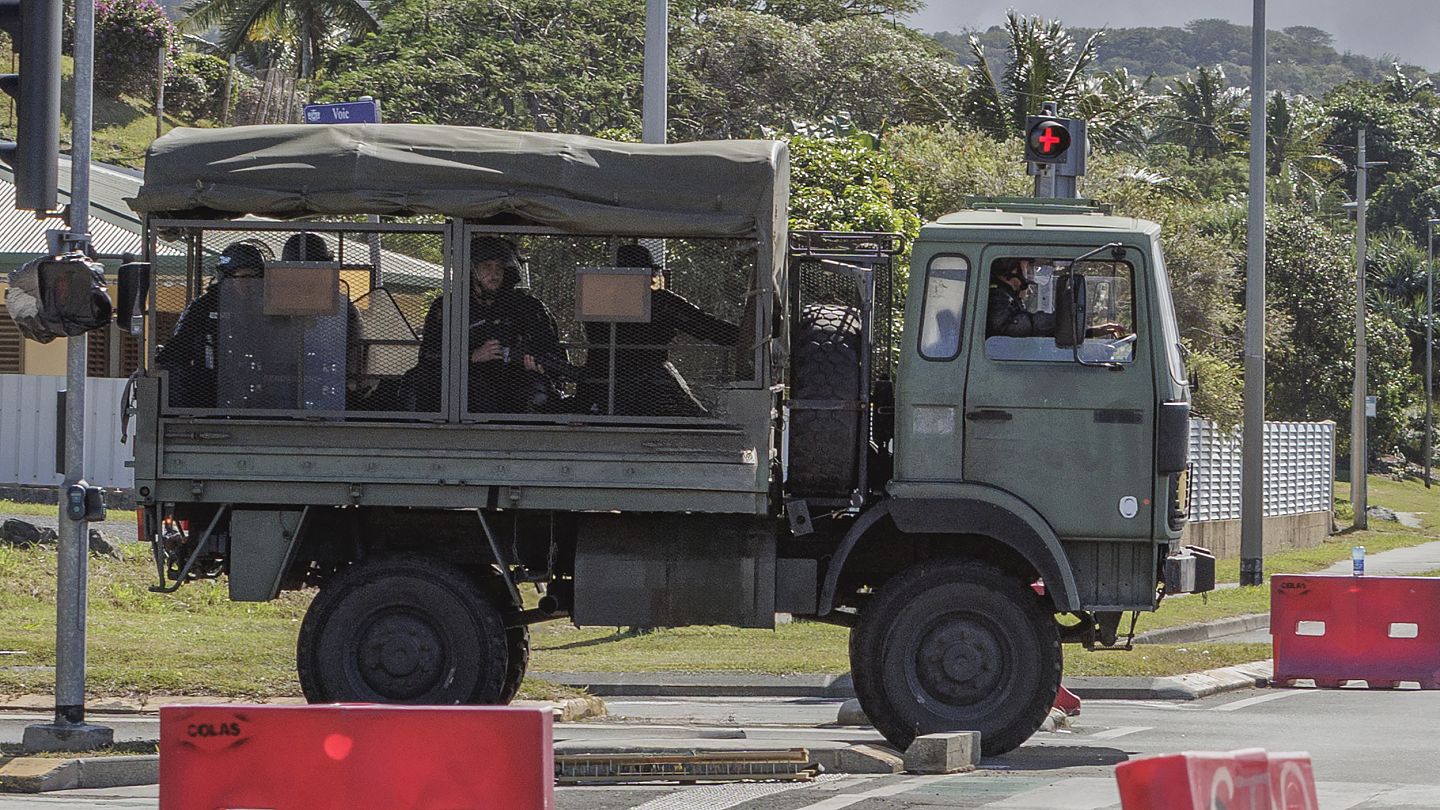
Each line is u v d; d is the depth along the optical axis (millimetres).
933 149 81625
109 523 53375
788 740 25562
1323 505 103625
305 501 24781
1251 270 65812
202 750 15477
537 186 24484
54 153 23438
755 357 24516
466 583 25000
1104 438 25203
